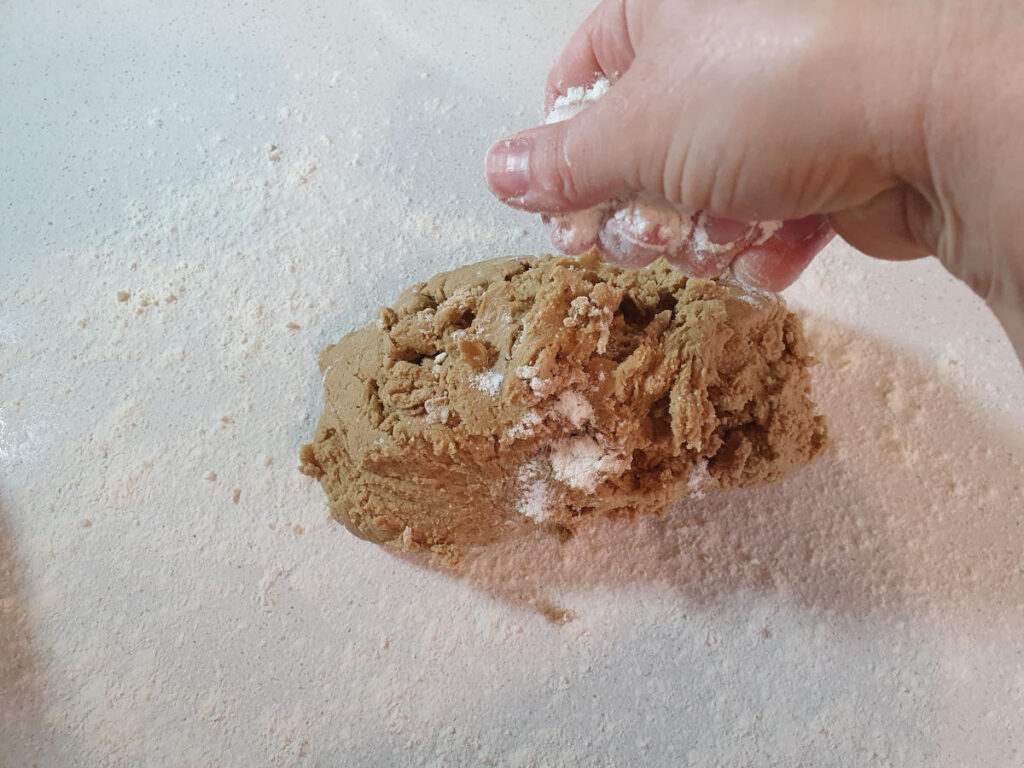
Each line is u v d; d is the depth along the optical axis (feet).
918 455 0.91
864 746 0.84
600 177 0.59
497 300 0.75
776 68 0.50
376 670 0.86
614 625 0.88
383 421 0.76
